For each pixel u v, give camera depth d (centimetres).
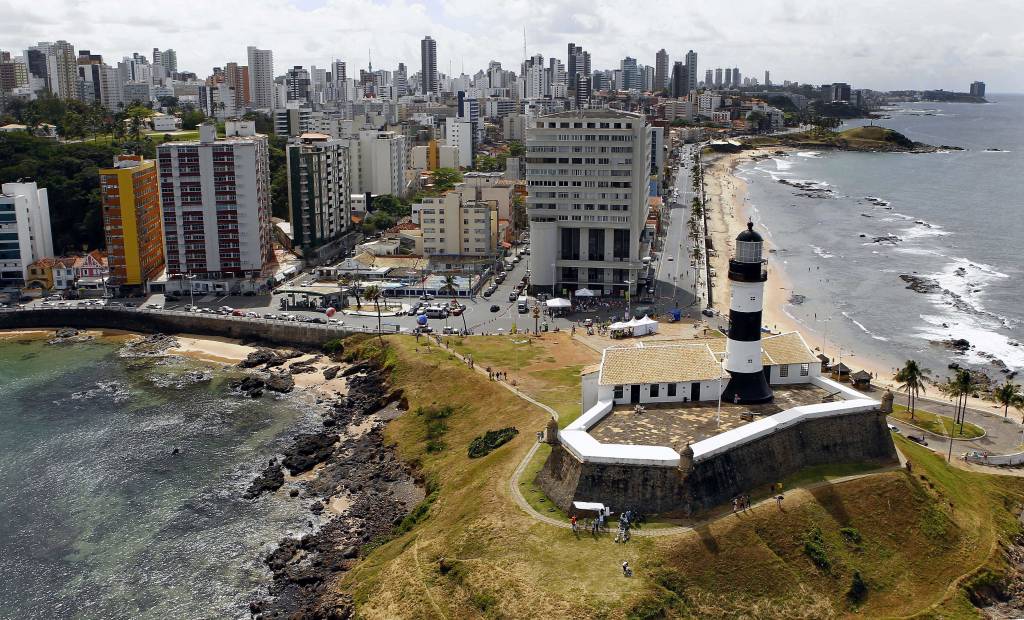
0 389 18900
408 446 15038
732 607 9444
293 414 17312
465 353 18712
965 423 15200
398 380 17862
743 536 10169
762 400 12662
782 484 11244
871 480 11356
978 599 10025
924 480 11675
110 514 13250
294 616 10512
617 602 9081
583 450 10906
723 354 13400
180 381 19425
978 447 14125
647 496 10594
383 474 14225
